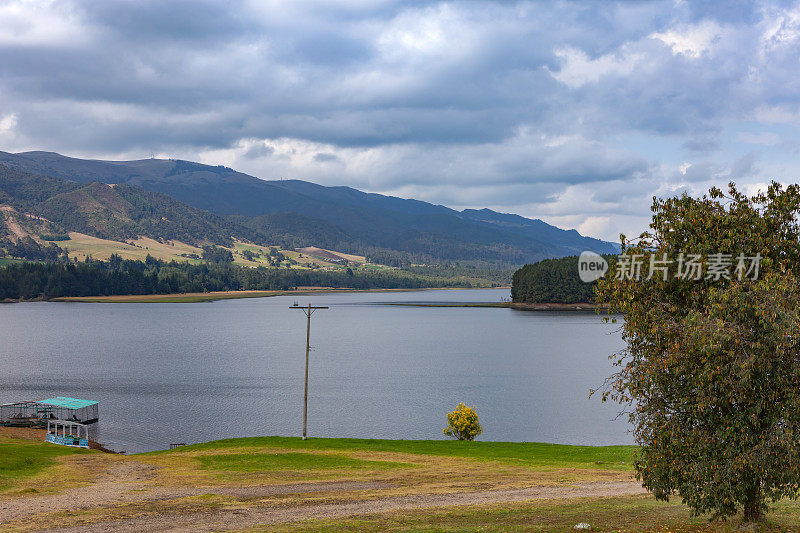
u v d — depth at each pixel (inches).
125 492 1497.3
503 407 3897.6
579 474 1742.1
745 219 885.8
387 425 3425.2
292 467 1929.1
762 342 781.3
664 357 855.7
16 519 1165.7
